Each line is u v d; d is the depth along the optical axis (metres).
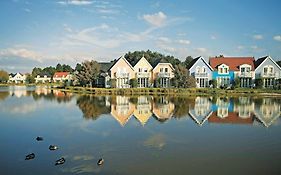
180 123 22.48
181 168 11.99
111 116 25.77
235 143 16.11
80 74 73.69
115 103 37.44
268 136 17.98
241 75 67.81
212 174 11.41
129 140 16.59
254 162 12.80
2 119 24.03
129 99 43.81
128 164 12.40
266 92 56.22
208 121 23.56
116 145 15.45
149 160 12.95
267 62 67.38
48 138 17.12
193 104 36.78
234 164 12.52
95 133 18.48
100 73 73.88
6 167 11.98
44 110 29.80
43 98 45.16
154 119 24.38
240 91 56.44
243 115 26.95
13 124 21.73
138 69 70.44
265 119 24.78
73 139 16.81
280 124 22.39
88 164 12.38
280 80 66.06
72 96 49.56
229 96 51.41
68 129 19.80
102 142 16.08
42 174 11.23
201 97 48.81
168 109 31.23
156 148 14.93
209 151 14.48
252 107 33.59
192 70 68.75
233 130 19.89
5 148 14.89
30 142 16.16
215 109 31.41
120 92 56.31
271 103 38.53
